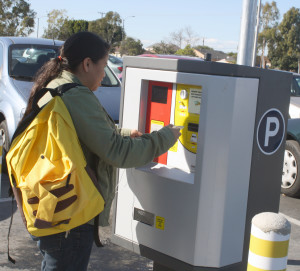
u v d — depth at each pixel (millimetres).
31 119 2156
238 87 2404
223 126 2402
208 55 2576
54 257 2180
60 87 2146
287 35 67938
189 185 2482
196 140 2541
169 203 2586
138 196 2740
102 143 2104
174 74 2500
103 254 3883
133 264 3723
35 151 2078
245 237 2654
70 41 2270
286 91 2746
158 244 2670
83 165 2029
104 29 67812
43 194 1948
